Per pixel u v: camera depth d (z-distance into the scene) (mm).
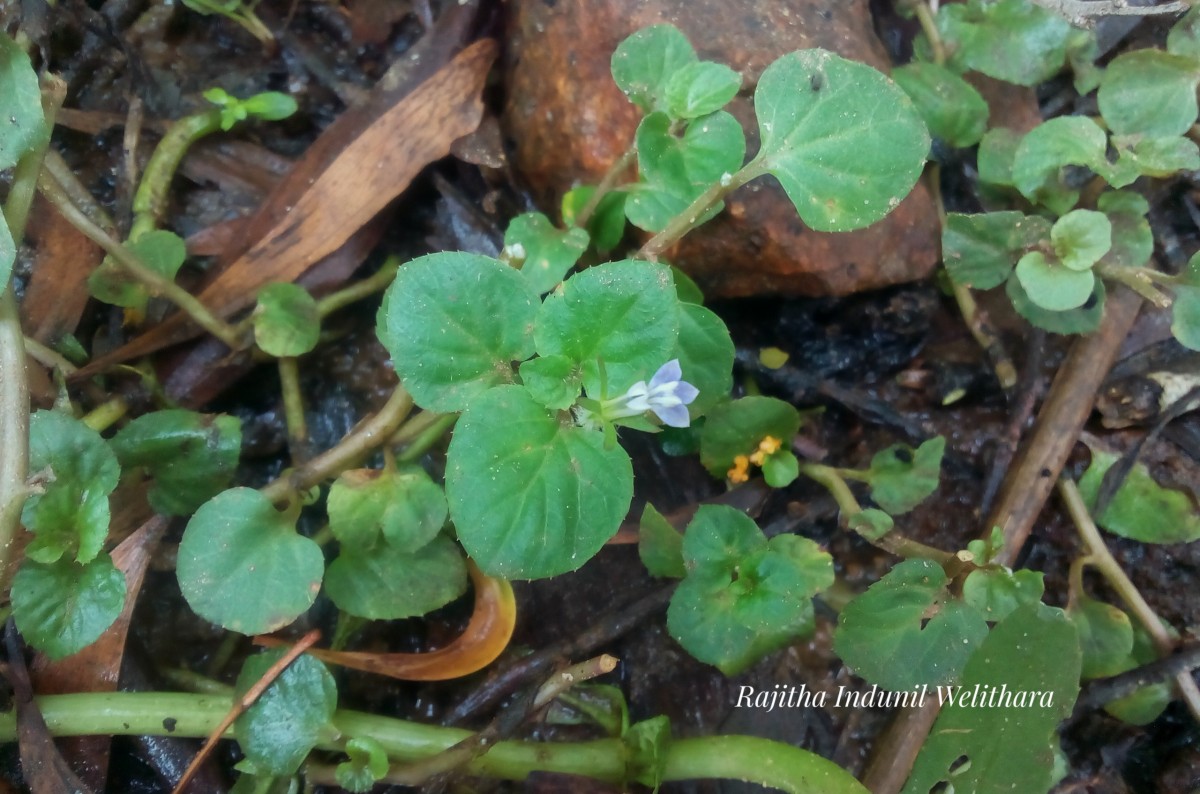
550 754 304
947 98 334
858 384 338
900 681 295
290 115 346
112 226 332
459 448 271
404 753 302
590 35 324
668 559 310
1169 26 347
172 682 312
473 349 279
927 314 334
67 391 315
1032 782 289
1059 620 287
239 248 331
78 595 289
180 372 328
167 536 320
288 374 328
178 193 341
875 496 322
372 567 305
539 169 332
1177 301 316
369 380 337
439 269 277
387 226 340
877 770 310
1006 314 336
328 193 332
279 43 353
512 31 335
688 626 299
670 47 304
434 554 306
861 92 287
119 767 309
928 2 346
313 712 295
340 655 309
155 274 312
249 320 322
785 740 318
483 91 339
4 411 287
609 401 272
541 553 271
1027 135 324
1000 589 300
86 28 345
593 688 313
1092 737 320
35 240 328
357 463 310
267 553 295
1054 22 338
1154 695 317
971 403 336
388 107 337
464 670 311
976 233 323
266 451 333
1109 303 330
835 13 330
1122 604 324
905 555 313
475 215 338
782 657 322
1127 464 327
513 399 273
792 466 319
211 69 351
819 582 303
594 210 317
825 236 320
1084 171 340
